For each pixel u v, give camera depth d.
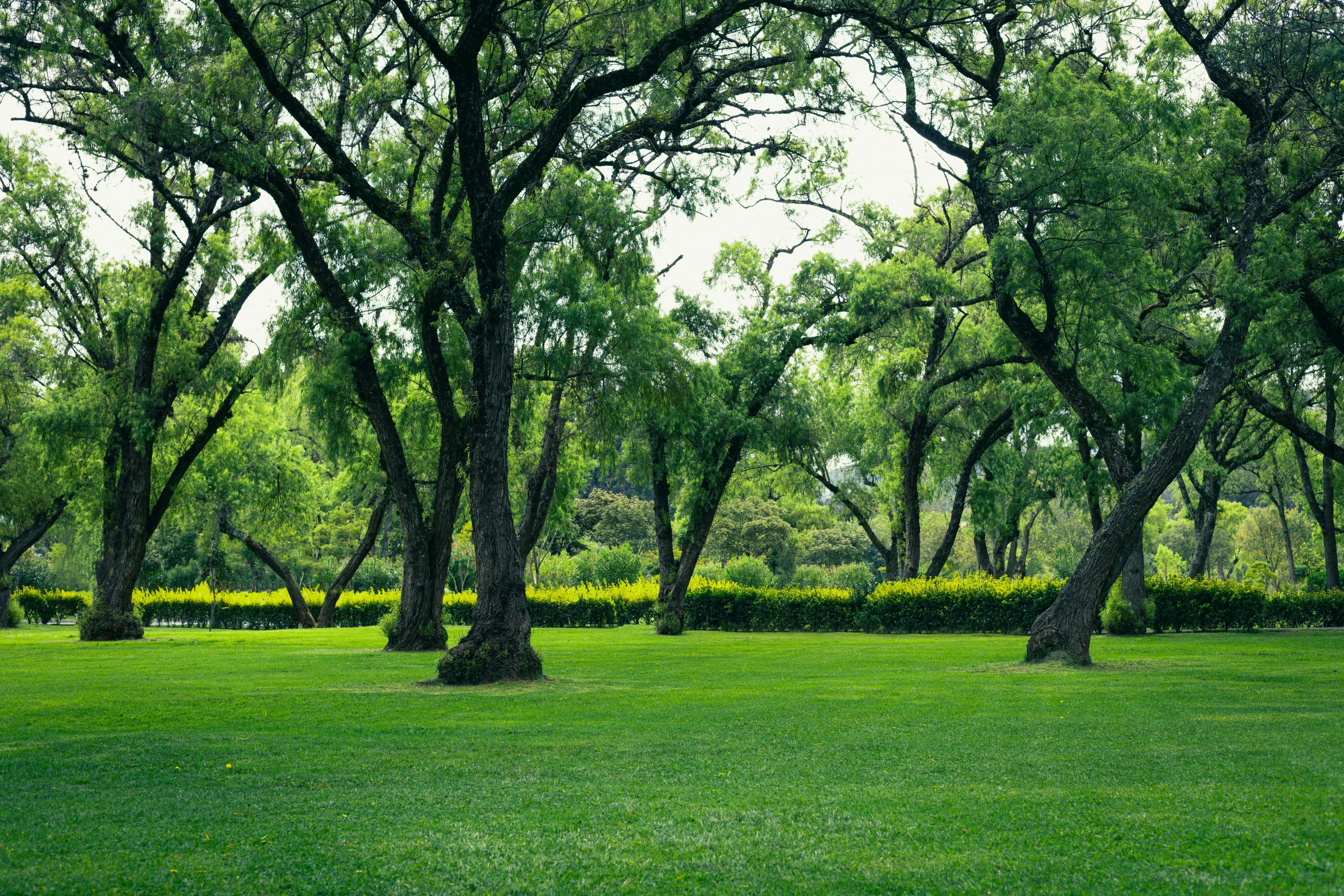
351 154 20.31
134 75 21.36
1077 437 28.14
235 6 16.50
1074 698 11.46
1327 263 19.47
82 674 16.30
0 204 28.97
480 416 14.76
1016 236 17.39
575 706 11.19
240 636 30.53
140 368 28.09
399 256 20.28
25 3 19.48
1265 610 31.41
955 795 5.89
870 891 4.02
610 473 33.44
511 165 18.41
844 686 13.34
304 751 8.06
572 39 17.05
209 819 5.55
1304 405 31.92
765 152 24.53
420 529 21.44
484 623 14.34
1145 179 16.89
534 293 21.02
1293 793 5.74
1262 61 17.53
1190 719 9.45
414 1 15.33
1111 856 4.42
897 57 17.64
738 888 4.09
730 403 32.12
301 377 23.14
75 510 37.25
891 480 40.84
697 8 16.50
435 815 5.58
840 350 31.36
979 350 31.50
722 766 7.14
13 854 4.80
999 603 29.20
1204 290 22.39
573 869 4.42
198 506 38.72
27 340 34.19
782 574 65.06
